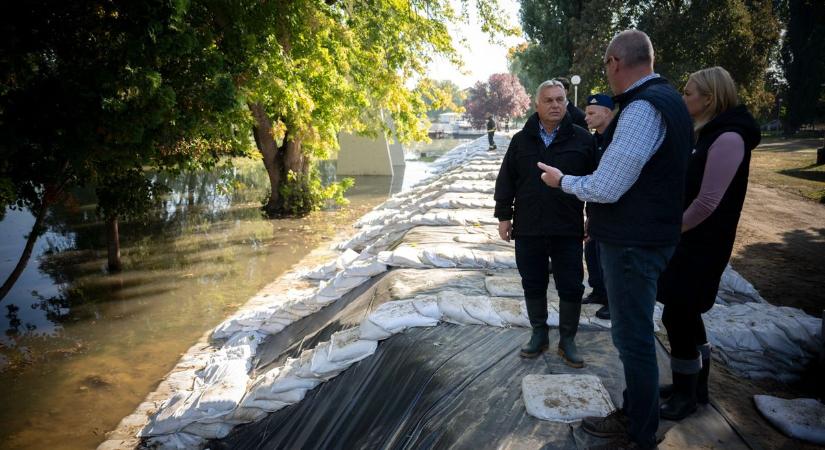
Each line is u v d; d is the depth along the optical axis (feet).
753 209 40.81
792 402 10.09
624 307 7.68
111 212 32.30
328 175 93.91
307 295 23.17
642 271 7.48
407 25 43.42
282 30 31.12
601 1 112.16
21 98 19.03
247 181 82.53
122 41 20.01
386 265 20.97
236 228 47.50
